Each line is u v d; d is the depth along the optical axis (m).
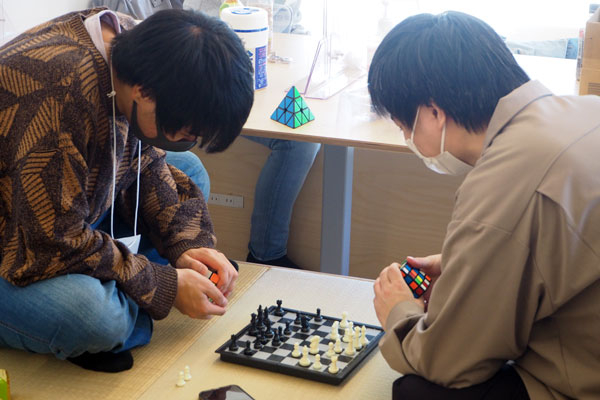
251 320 1.73
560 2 3.48
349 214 2.26
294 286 1.98
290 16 3.09
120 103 1.52
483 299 1.20
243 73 1.42
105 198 1.71
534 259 1.17
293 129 1.92
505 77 1.25
